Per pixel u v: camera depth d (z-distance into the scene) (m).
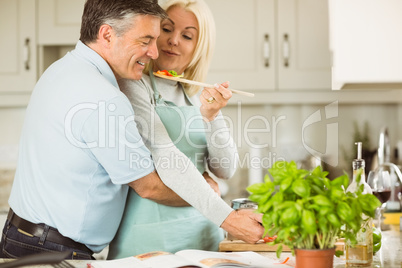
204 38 2.05
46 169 1.64
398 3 1.24
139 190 1.70
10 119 3.72
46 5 3.29
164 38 2.01
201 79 2.11
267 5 3.24
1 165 3.57
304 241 1.21
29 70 3.30
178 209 1.83
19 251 1.69
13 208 1.75
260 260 1.46
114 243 1.86
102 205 1.68
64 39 3.29
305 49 3.24
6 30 3.29
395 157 3.67
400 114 3.70
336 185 1.23
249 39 3.26
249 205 1.86
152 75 1.95
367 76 1.25
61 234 1.65
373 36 1.25
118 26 1.65
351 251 1.42
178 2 2.01
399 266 1.42
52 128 1.63
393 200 2.53
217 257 1.46
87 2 1.70
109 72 1.70
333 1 1.27
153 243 1.80
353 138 3.70
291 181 1.18
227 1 3.25
